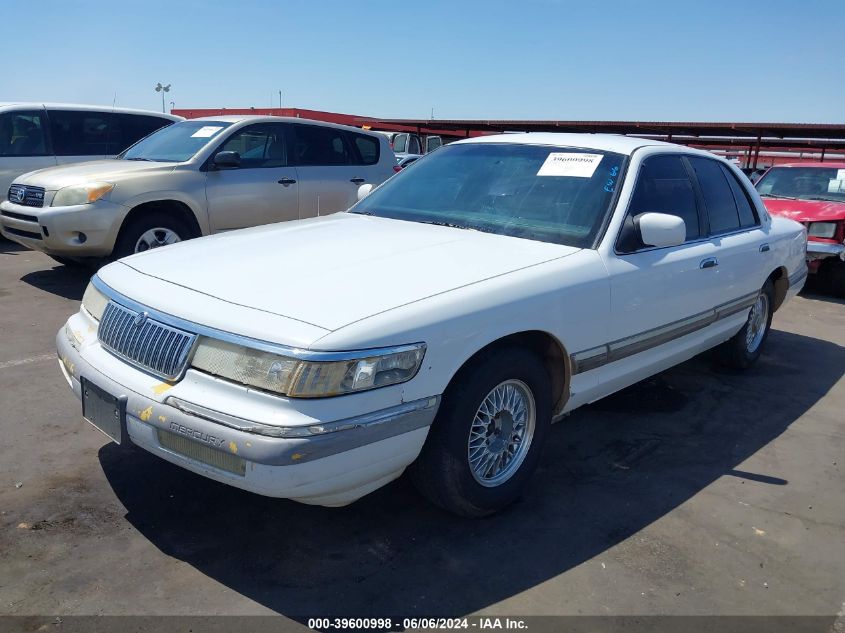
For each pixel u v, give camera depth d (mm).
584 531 3316
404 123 23656
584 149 4289
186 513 3291
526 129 21906
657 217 3764
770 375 5820
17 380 4758
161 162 7605
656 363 4266
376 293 2895
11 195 7496
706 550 3219
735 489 3814
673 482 3859
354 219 4238
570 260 3525
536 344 3477
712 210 4840
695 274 4324
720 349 5656
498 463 3367
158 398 2744
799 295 9430
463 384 3023
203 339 2744
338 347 2561
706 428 4645
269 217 8039
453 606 2738
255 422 2520
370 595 2781
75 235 6820
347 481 2688
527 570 2990
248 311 2764
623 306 3744
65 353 3312
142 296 3057
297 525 3246
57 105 9773
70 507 3285
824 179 10141
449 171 4543
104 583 2770
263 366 2580
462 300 2955
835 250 8844
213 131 7797
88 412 3117
